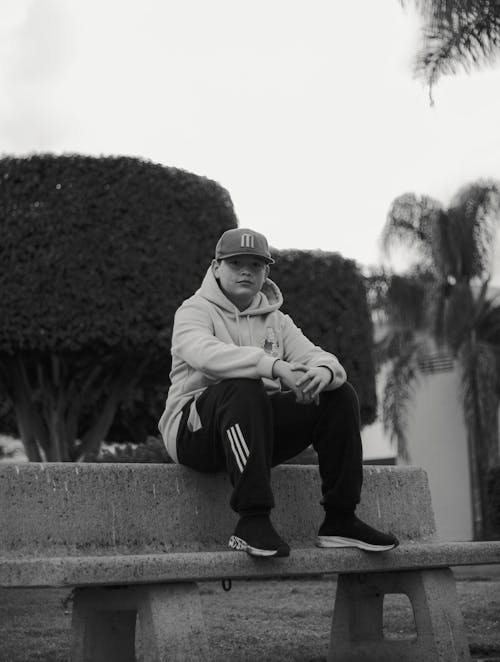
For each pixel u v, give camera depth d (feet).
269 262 11.33
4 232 48.24
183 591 9.10
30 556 9.36
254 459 9.42
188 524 10.61
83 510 9.82
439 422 87.66
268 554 9.16
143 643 8.93
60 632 16.87
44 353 48.80
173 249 49.01
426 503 13.16
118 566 8.33
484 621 17.37
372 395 54.19
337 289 53.93
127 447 37.88
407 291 78.54
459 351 79.25
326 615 19.36
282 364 9.70
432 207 81.20
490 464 76.95
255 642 15.20
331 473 10.32
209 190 50.78
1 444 72.33
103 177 48.57
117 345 48.19
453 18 37.68
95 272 48.06
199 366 10.14
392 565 10.52
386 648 11.60
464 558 11.32
